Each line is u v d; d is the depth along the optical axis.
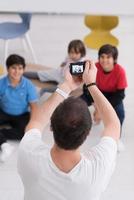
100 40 4.27
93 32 4.35
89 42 4.25
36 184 1.14
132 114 3.60
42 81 3.44
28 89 3.09
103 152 1.17
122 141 3.22
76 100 1.15
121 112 3.17
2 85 3.08
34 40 4.92
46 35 5.05
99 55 3.09
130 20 5.38
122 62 4.45
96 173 1.13
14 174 2.76
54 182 1.13
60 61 4.49
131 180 2.77
